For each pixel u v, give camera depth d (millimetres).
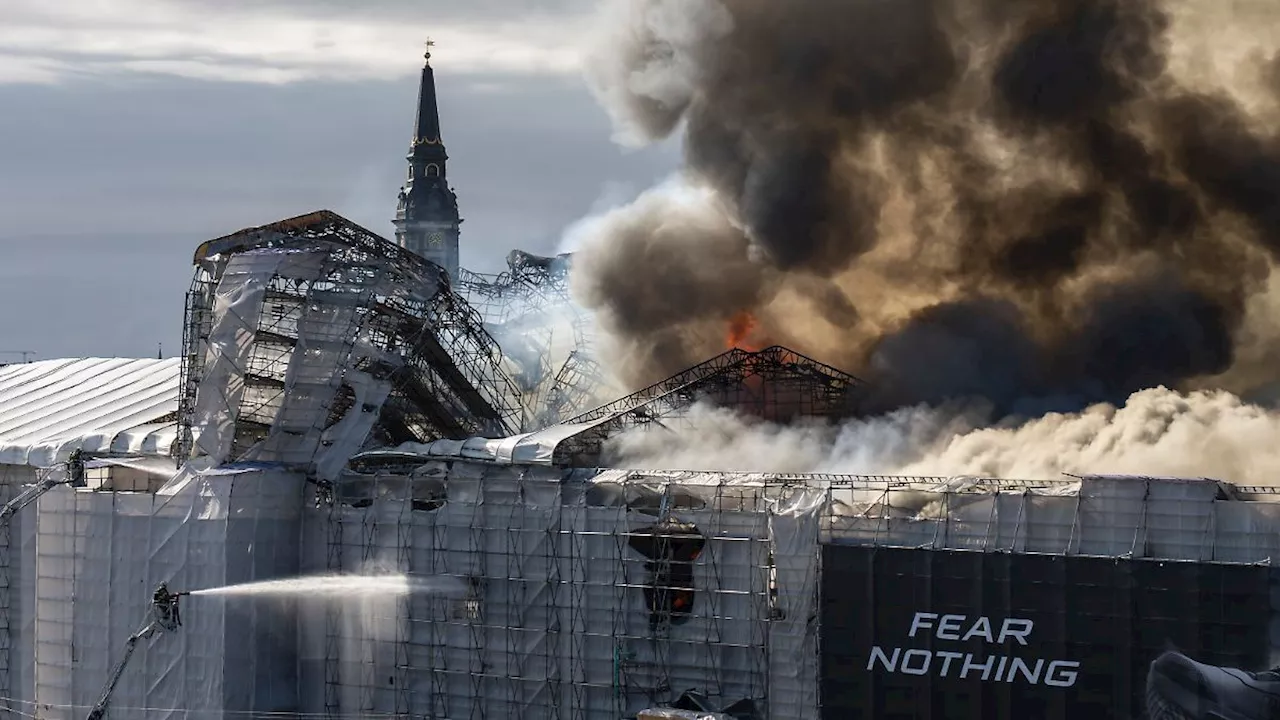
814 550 190625
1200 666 170000
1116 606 174000
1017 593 178375
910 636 183000
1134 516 177375
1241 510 173125
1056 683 176625
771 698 194000
